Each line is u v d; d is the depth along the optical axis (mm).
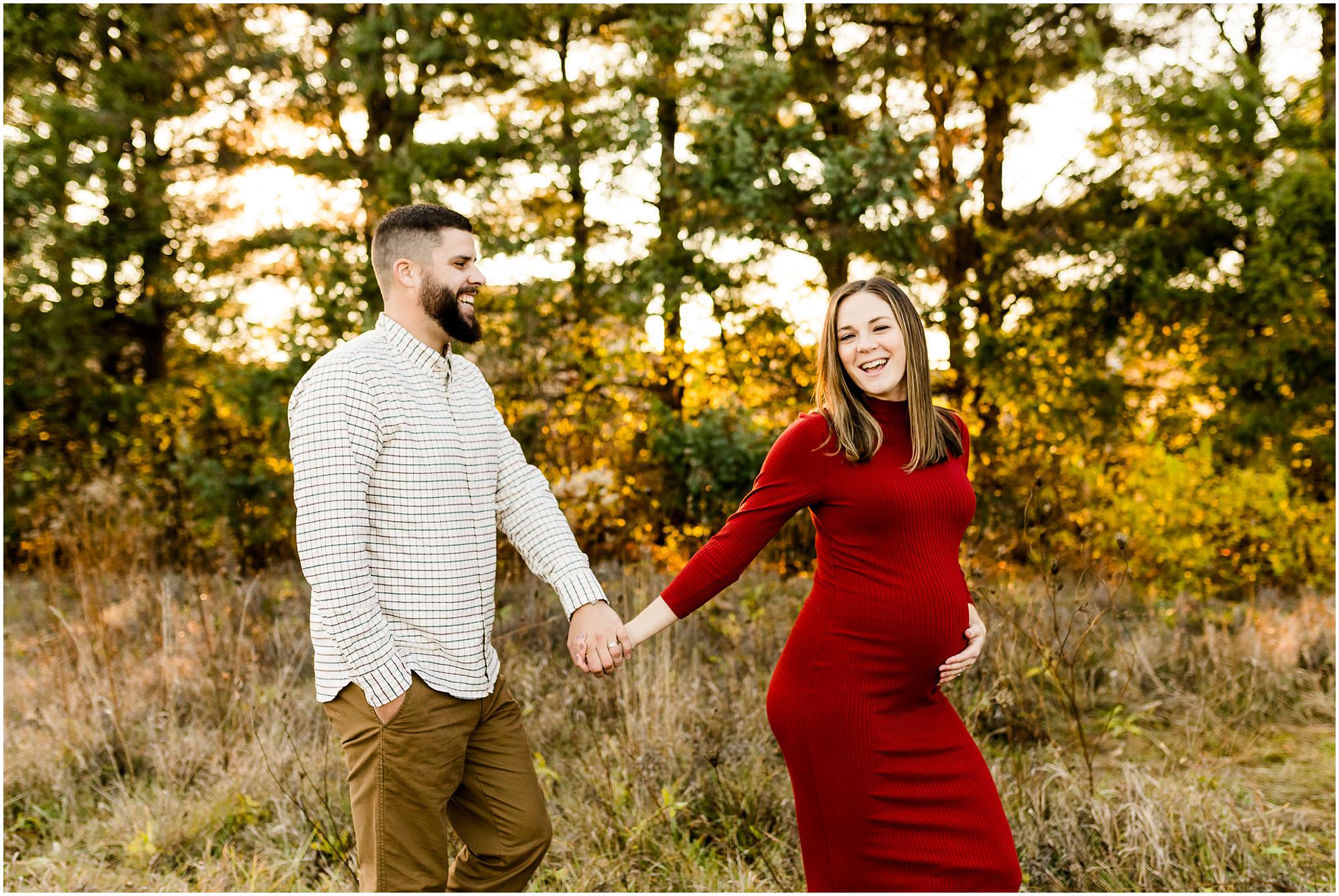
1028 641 3840
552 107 7844
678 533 6617
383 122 7750
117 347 8234
